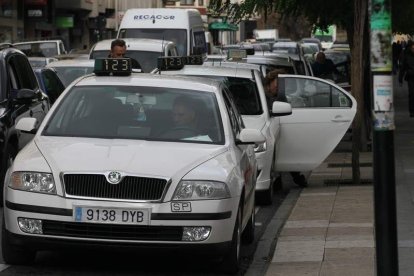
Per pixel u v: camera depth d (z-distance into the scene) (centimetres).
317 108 1759
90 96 1130
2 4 4906
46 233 962
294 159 1770
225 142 1077
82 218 948
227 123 1106
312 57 4528
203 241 958
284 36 8381
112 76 1173
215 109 1118
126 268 1055
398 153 2294
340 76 3275
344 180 1908
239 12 2270
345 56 3875
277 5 2278
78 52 3553
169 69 1473
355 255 1089
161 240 953
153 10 3133
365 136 2438
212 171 980
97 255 1116
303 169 1777
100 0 6669
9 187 986
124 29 3128
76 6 5934
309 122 1758
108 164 968
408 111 3756
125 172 955
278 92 1772
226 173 989
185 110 1109
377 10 710
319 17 2406
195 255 972
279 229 1341
